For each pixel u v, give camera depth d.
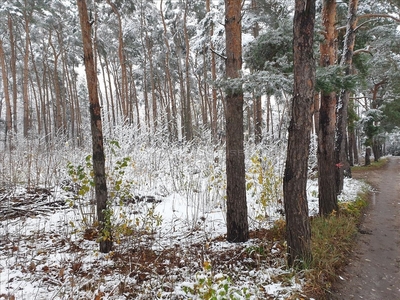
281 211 6.88
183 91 23.03
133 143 9.79
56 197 7.52
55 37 25.12
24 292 3.55
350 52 9.03
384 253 5.36
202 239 5.54
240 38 5.07
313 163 11.62
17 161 9.02
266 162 8.03
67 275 4.04
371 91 23.20
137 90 31.16
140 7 21.19
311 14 3.84
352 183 12.16
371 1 12.30
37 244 5.07
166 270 4.23
